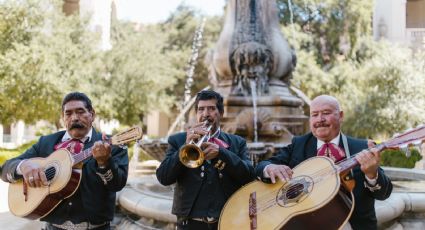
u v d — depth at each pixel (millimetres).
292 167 2758
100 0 29625
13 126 27359
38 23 19828
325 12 26297
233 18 8234
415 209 4449
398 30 32375
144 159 12516
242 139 2979
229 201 2662
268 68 7930
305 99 9547
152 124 36031
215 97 2828
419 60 22359
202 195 2770
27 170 2803
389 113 20875
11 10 19297
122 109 22844
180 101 28375
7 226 5980
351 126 22125
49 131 24469
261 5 8195
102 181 2812
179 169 2719
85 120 2928
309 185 2402
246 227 2473
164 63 25578
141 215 4500
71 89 19750
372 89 21766
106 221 2885
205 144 2564
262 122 7332
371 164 2271
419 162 11859
